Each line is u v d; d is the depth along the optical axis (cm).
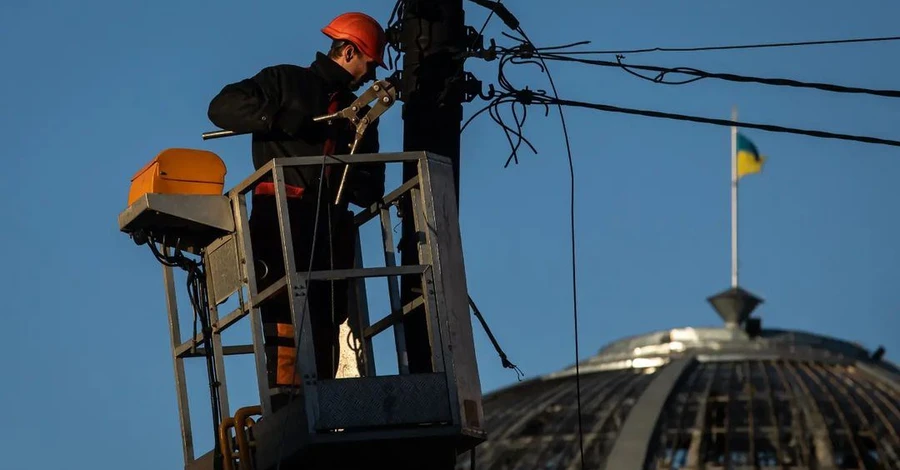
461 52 3641
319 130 3278
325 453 3019
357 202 3447
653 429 15600
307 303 3052
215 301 3316
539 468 15538
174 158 3259
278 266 3259
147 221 3291
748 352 17450
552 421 16300
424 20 3644
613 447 15450
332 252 3225
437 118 3606
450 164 3195
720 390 16588
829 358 17438
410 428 2994
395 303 3462
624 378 17200
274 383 3262
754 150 17912
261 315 3306
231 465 3231
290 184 3259
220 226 3241
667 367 16988
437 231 3119
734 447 15475
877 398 16375
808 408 16088
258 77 3256
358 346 3494
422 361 3453
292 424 3019
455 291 3103
